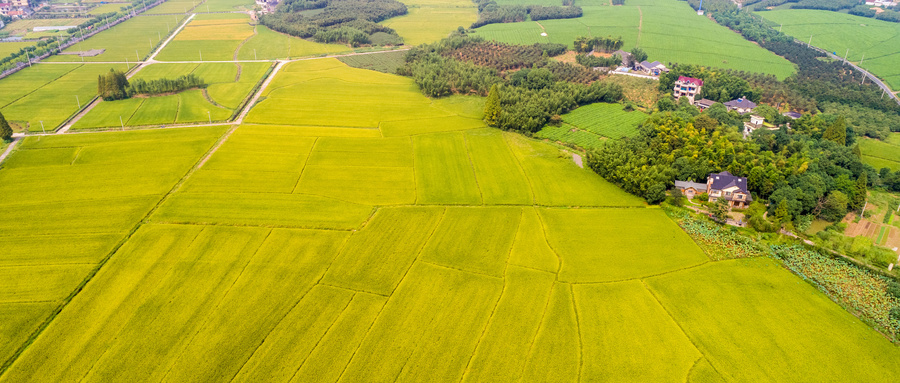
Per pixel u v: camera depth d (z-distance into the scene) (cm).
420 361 9062
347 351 9219
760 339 9819
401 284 10950
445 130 19888
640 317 10300
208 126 19738
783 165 15538
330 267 11406
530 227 13388
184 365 8838
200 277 10956
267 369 8812
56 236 12269
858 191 14488
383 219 13475
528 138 19512
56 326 9594
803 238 12950
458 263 11738
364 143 18388
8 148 17288
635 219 13875
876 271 11644
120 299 10275
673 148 17188
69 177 15262
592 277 11431
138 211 13438
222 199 14175
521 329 9869
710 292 11038
